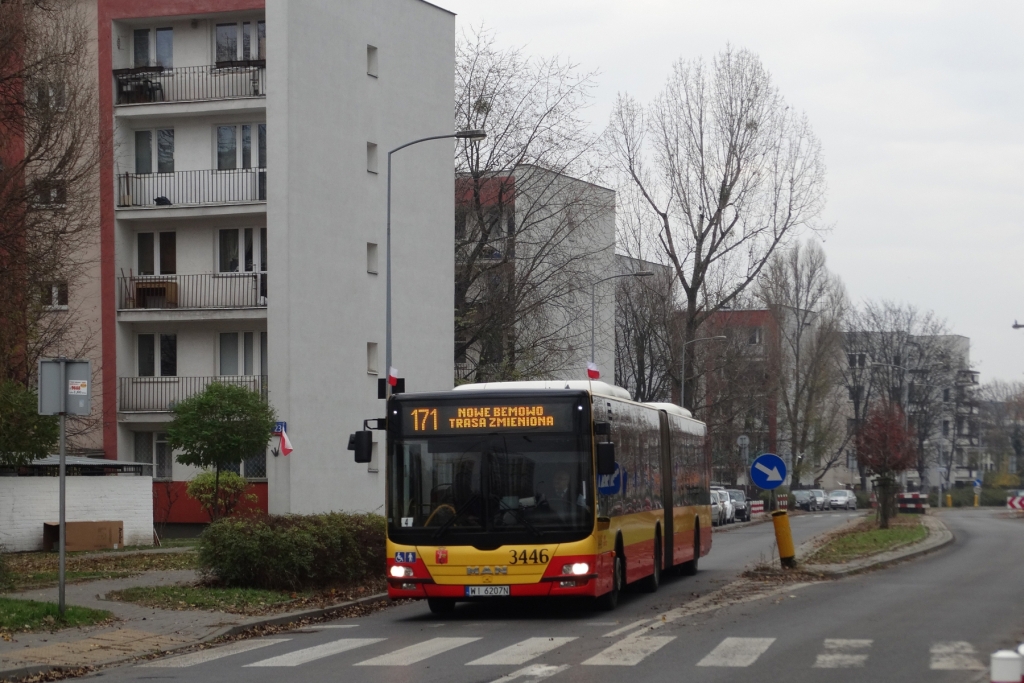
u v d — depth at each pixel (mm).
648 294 63438
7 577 21016
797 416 82000
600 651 13148
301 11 41750
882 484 45594
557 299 47938
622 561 19047
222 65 42250
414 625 16828
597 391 18453
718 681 10945
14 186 24172
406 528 17141
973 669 11578
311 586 21031
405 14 47438
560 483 17000
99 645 14656
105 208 41906
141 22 43281
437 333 49406
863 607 17578
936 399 104688
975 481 99125
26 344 30984
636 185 54062
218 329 42594
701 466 28141
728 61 53000
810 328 83500
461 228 50469
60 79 25359
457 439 17281
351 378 43875
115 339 41875
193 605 18594
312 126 42188
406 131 47500
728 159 52594
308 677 11812
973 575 24094
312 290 41938
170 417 41344
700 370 58812
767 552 34000
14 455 27500
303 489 41000
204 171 42406
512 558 16797
